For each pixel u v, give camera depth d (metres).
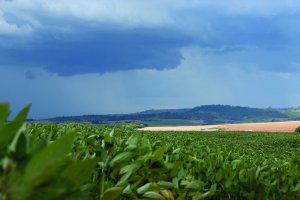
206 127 109.19
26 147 1.26
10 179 1.03
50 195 1.07
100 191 2.34
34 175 1.05
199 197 3.48
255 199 3.63
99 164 3.19
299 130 67.00
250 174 3.77
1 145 1.30
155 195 2.71
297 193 3.98
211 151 6.27
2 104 1.24
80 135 5.07
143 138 4.30
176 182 3.44
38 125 6.91
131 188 2.70
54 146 1.07
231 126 108.81
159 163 3.57
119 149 3.81
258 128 96.94
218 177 3.87
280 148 31.08
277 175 4.53
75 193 1.23
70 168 1.31
